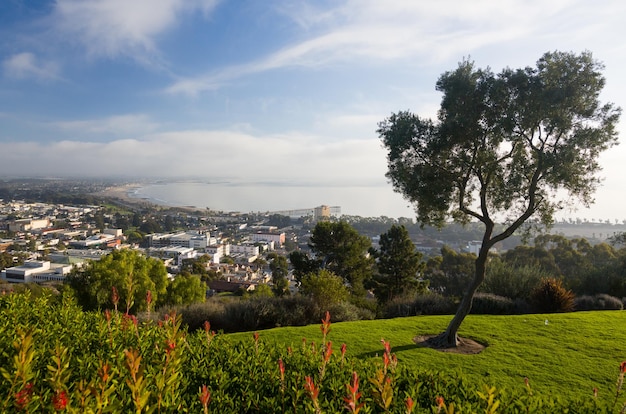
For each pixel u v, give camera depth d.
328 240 24.88
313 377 2.98
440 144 8.46
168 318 3.50
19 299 4.83
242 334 8.75
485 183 8.77
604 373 6.71
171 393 2.27
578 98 7.82
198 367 3.11
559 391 5.99
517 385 6.17
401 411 2.53
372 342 8.38
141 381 1.90
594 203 8.19
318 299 12.61
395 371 3.15
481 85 8.34
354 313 12.54
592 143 7.80
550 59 8.03
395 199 172.25
